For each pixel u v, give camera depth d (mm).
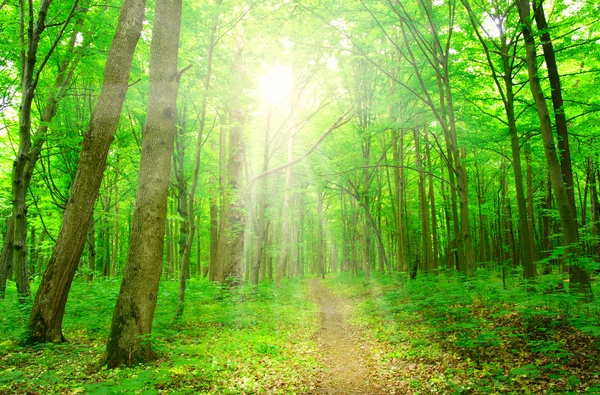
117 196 18578
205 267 31906
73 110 12078
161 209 6500
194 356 6551
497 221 25656
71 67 10945
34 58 9188
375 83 18625
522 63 11391
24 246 9797
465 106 13758
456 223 16000
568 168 9438
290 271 31281
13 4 10539
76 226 7680
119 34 7594
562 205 8039
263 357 7125
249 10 12359
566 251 7715
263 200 17562
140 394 3695
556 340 6047
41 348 6902
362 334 9977
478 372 5500
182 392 4281
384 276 20047
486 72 13023
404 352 7395
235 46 15203
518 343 6328
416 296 11414
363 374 6551
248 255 31062
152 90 6664
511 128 10422
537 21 9266
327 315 13969
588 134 12648
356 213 24078
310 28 13453
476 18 10438
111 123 7676
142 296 6195
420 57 13477
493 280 11289
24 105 9352
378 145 22406
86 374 5574
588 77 12680
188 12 10719
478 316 8477
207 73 11227
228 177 16359
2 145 16203
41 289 7504
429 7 11234
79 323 9336
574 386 4520
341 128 22484
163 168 6574
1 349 6785
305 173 23359
